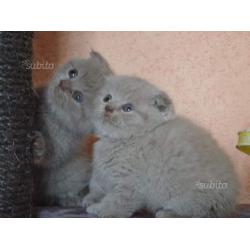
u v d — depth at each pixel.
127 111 0.51
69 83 0.55
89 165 0.58
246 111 0.64
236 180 0.51
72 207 0.55
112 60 0.66
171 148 0.50
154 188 0.50
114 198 0.50
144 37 0.66
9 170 0.48
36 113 0.55
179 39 0.66
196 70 0.65
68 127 0.55
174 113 0.52
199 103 0.65
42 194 0.57
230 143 0.64
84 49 0.67
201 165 0.49
